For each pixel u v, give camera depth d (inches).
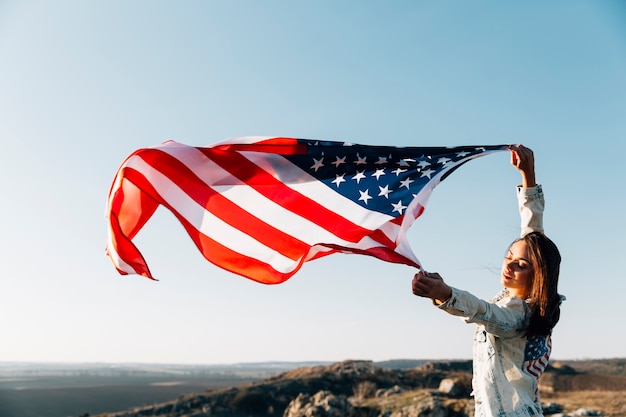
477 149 197.3
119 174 211.0
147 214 218.8
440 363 3821.4
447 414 1720.0
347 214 201.9
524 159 184.9
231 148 214.1
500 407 142.0
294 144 214.5
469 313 137.6
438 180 198.7
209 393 3088.1
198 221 211.5
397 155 205.9
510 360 144.3
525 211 182.2
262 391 3029.0
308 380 3201.3
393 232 194.7
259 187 213.2
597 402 1932.8
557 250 154.2
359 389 2701.8
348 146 209.3
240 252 210.2
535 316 143.8
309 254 209.0
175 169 213.8
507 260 157.6
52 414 5959.6
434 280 135.7
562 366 3208.7
